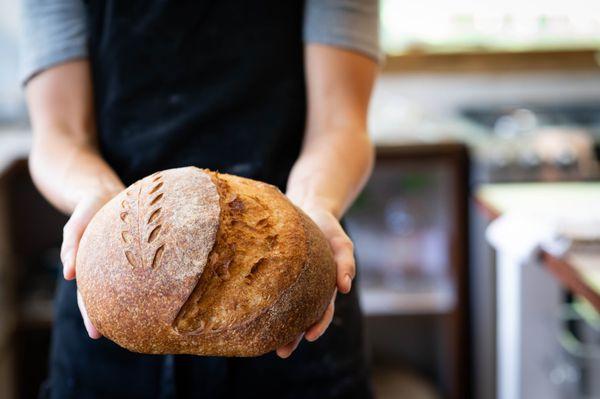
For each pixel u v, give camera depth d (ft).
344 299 3.37
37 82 3.37
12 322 6.46
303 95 3.44
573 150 6.63
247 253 2.36
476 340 6.70
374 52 3.41
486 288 6.35
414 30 8.42
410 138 6.66
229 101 3.34
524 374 5.49
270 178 3.33
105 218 2.41
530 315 5.42
